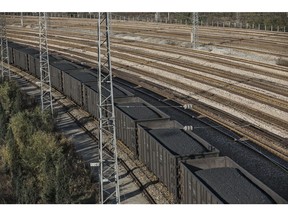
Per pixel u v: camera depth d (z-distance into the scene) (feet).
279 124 106.22
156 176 82.58
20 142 95.91
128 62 192.85
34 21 350.64
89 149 102.17
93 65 192.34
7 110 126.21
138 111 102.01
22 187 76.28
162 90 146.00
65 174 77.25
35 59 173.47
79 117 125.90
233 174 68.39
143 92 145.38
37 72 174.09
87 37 262.47
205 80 151.94
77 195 78.33
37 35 282.15
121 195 80.02
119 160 94.84
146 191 80.59
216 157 72.23
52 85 161.79
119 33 262.47
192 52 198.18
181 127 89.51
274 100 122.52
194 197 65.26
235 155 92.53
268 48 188.85
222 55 187.42
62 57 210.38
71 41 253.24
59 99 147.33
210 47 203.92
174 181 72.43
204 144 80.07
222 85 143.54
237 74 156.15
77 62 197.57
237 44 204.03
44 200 75.05
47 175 80.43
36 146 91.20
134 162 92.73
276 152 92.07
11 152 90.74
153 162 82.07
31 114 113.70
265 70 157.89
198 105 127.13
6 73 192.75
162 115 97.60
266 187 62.59
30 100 140.15
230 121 111.55
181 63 181.88
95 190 80.89
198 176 67.77
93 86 123.44
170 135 85.30
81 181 82.33
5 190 81.97
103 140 106.52
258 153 92.73
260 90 134.00
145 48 216.74
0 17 171.83
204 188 61.21
